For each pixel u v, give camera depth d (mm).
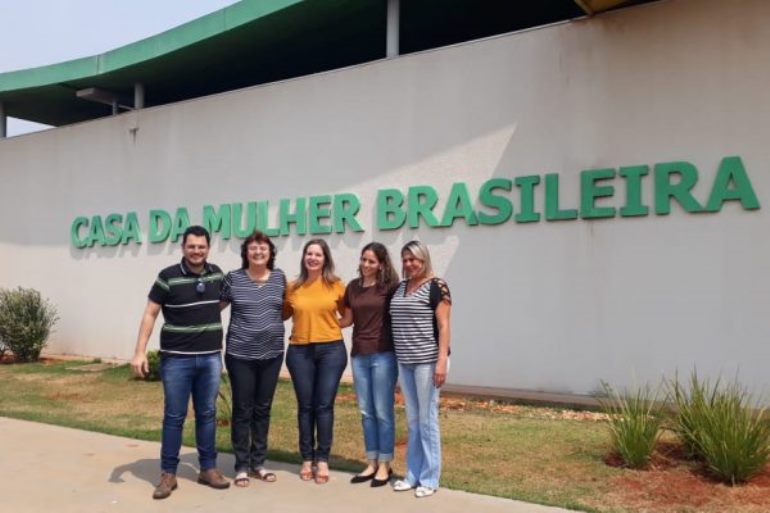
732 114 8820
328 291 5906
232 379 5848
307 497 5473
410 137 11352
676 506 5184
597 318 9594
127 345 15156
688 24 9156
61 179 16516
